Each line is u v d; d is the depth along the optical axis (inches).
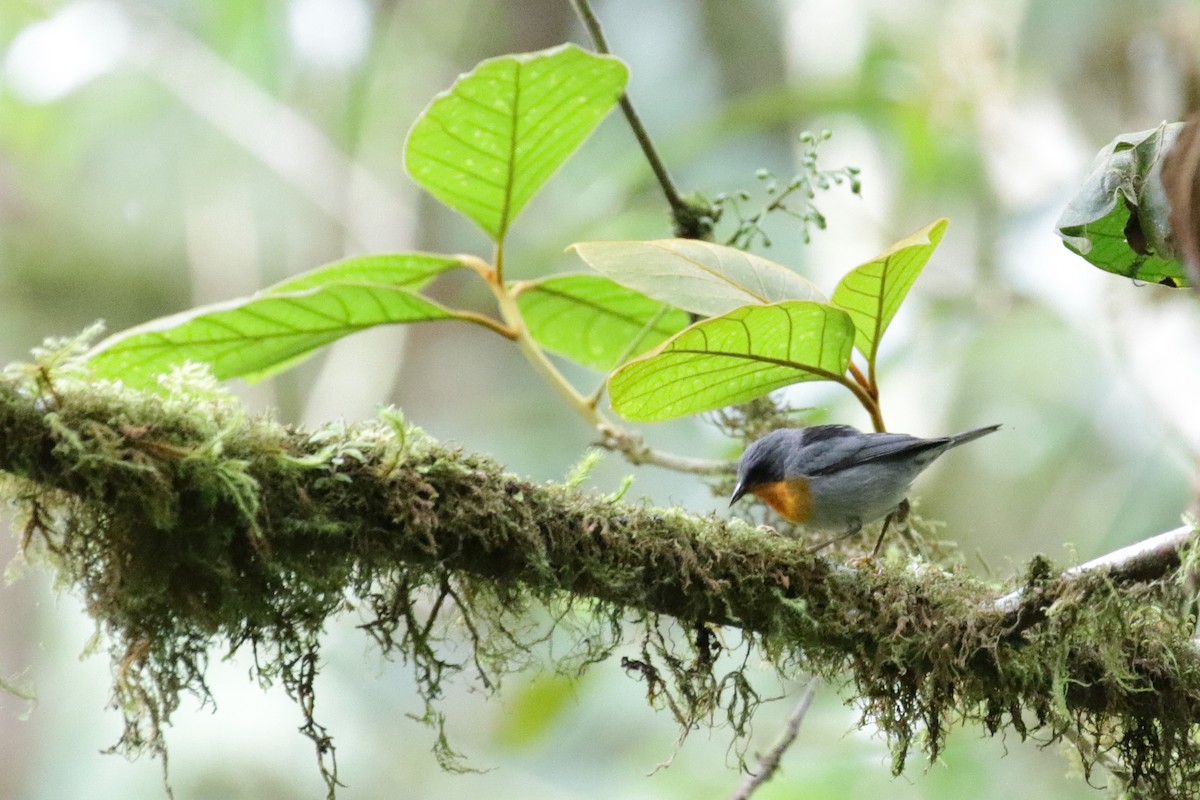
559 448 619.2
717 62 678.5
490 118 233.6
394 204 701.9
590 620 215.0
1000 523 516.1
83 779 514.9
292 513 191.2
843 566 222.2
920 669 218.2
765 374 226.4
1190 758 219.3
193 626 198.1
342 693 559.5
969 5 537.0
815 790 406.9
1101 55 492.4
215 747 513.3
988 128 526.6
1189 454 388.8
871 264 212.1
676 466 294.7
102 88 684.7
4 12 636.7
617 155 677.3
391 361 670.5
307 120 703.1
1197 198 181.8
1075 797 410.0
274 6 671.1
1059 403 505.4
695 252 231.0
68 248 737.0
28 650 608.7
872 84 509.4
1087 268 424.2
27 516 188.4
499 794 561.9
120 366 247.4
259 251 738.2
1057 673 208.1
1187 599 214.7
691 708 215.8
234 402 195.6
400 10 714.8
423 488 196.4
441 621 230.8
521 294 287.4
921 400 516.1
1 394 176.9
